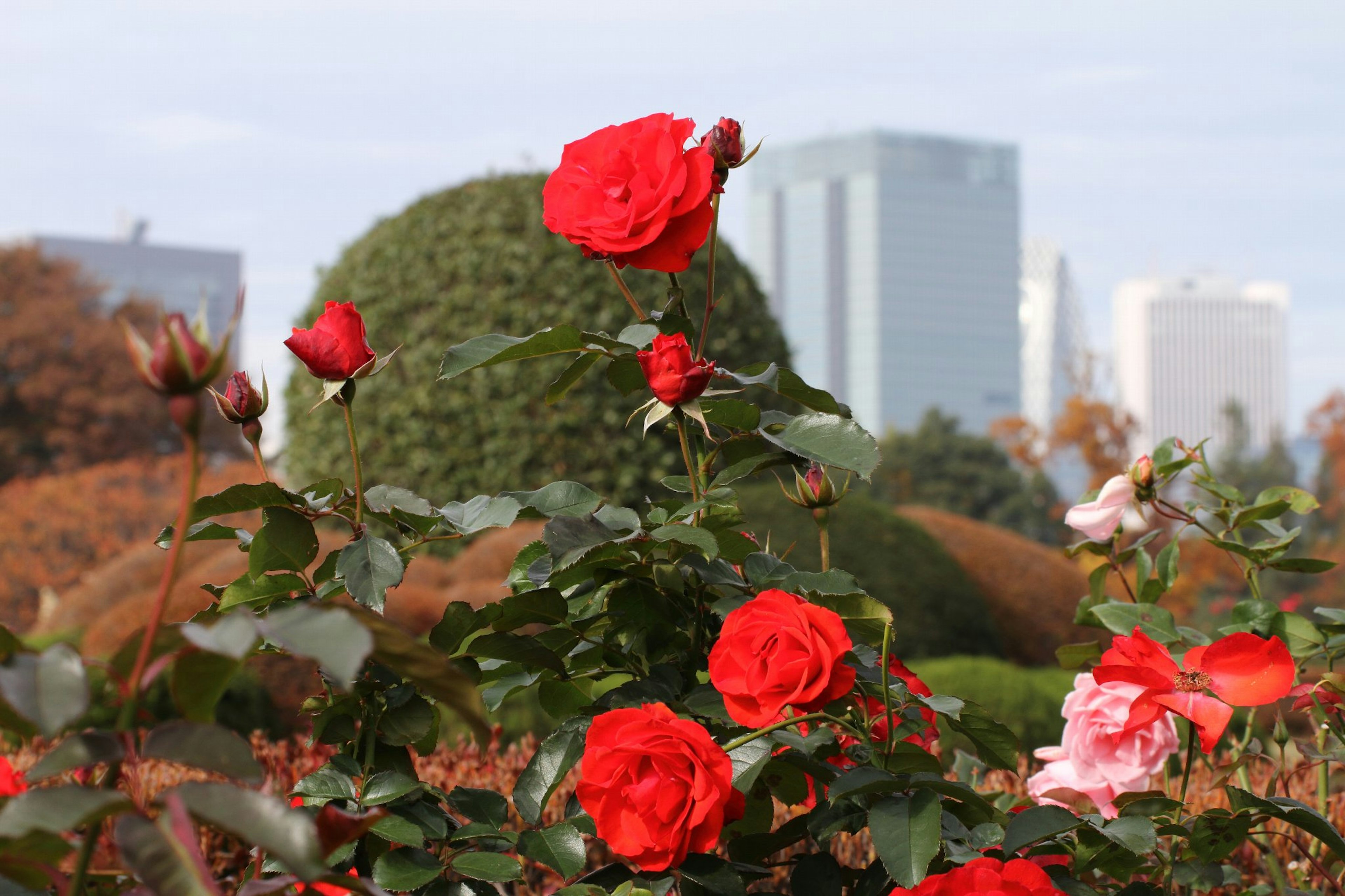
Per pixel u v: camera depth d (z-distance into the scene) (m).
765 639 1.06
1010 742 1.19
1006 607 5.87
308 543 1.11
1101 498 1.60
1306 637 1.47
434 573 5.19
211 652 0.68
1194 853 1.19
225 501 1.07
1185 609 14.86
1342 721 1.46
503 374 5.83
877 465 1.17
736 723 1.12
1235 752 1.67
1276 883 1.37
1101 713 1.41
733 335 6.08
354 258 6.52
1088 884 1.35
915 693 1.33
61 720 0.61
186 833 0.59
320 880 0.71
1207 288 135.38
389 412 5.99
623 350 1.29
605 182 1.22
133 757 0.65
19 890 0.70
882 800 1.07
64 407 23.33
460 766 2.37
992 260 145.00
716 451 1.34
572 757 1.15
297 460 6.39
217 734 0.66
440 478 5.85
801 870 1.17
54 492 13.81
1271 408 132.88
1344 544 20.66
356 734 1.11
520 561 1.28
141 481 14.54
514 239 6.05
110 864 0.72
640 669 1.30
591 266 5.98
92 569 13.23
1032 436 26.94
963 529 6.22
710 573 1.20
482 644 1.12
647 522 1.23
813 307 144.50
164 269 72.50
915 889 1.00
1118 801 1.19
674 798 1.00
